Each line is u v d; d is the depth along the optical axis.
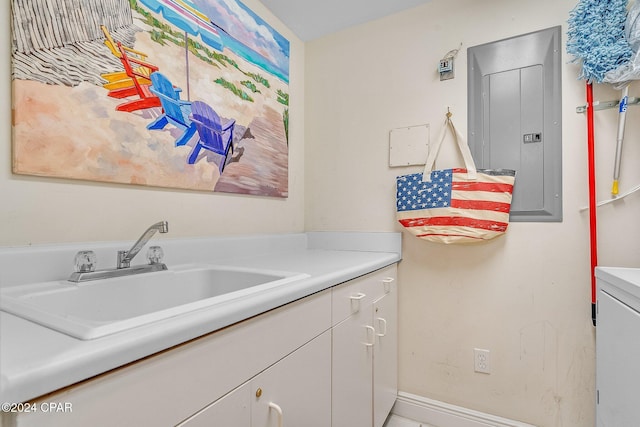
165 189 1.22
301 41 2.05
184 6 1.27
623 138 1.30
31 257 0.83
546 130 1.43
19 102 0.83
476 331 1.57
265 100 1.70
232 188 1.49
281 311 0.80
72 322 0.51
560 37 1.41
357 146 1.89
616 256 1.31
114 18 1.03
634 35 1.16
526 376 1.47
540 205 1.44
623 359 0.93
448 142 1.64
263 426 0.73
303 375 0.88
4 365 0.37
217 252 1.35
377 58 1.84
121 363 0.45
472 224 1.44
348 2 1.70
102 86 1.00
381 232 1.79
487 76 1.55
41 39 0.87
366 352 1.31
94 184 1.00
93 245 0.96
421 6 1.72
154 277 1.00
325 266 1.21
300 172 2.02
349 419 1.15
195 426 0.57
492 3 1.55
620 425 0.95
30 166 0.85
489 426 1.51
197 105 1.32
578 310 1.37
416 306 1.71
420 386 1.69
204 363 0.59
